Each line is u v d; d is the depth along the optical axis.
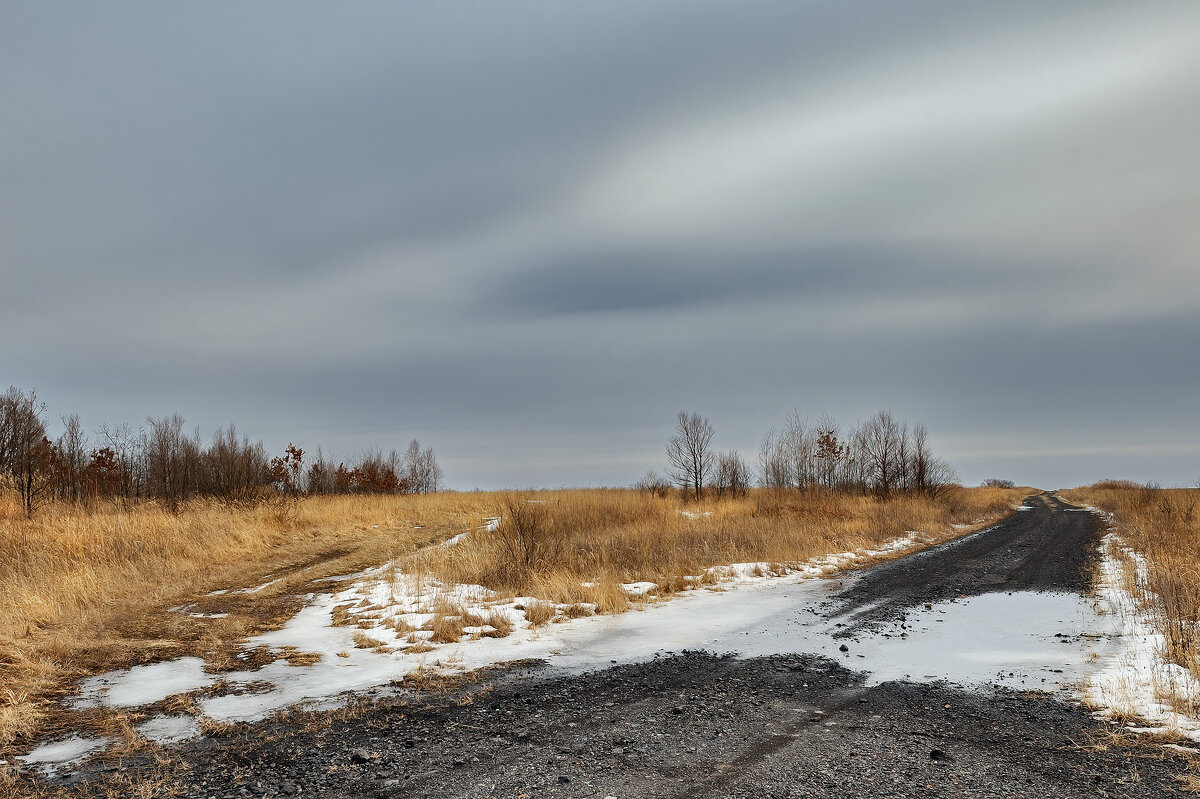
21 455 22.02
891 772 4.89
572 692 7.06
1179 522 20.78
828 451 39.53
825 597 12.60
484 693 7.04
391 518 24.62
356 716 6.29
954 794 4.49
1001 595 12.27
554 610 11.19
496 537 16.97
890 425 39.78
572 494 29.45
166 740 5.70
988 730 5.77
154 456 27.67
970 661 8.09
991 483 83.44
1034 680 7.23
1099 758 5.07
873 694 6.91
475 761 5.18
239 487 25.14
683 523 22.94
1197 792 4.44
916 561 17.23
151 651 8.73
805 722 6.07
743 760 5.16
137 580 12.98
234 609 11.42
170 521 17.41
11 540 13.95
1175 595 9.80
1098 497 42.25
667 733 5.79
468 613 10.76
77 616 10.11
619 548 16.67
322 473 41.91
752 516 25.36
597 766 5.06
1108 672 7.32
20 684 7.10
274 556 17.16
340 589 13.18
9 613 9.46
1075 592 12.20
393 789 4.67
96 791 4.68
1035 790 4.54
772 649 8.93
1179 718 5.78
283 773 4.98
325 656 8.59
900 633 9.65
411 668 8.04
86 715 6.34
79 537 14.38
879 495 37.84
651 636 9.70
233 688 7.21
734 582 14.23
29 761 5.25
